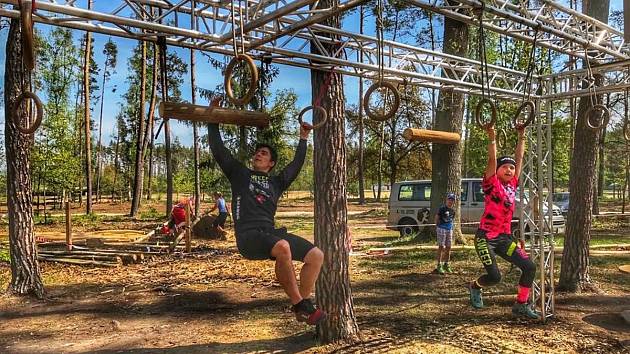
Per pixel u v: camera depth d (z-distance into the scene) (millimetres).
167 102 4219
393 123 39188
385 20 24719
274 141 25625
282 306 8078
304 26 5105
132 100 44000
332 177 5906
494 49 16688
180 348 6137
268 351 5914
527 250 9289
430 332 6547
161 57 5516
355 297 8648
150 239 16422
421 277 10289
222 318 7492
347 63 5988
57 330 7012
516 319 7223
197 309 8078
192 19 5348
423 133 5684
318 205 5977
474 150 23094
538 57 13078
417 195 17125
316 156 5969
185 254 13594
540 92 7758
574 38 6199
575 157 8922
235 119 4488
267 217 4098
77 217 26328
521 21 5484
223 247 15062
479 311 7680
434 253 12945
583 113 8617
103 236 18531
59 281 10289
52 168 26953
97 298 8852
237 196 4172
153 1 5312
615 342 6258
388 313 7551
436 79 6977
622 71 7461
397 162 40750
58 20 4902
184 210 14844
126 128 47344
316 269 3969
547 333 6570
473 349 5918
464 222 16188
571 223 8977
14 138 8492
